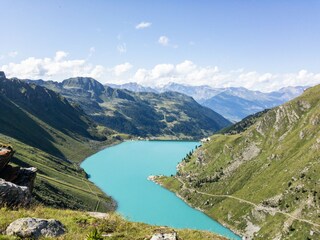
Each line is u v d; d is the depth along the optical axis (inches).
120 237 1082.1
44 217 1152.2
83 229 1099.3
